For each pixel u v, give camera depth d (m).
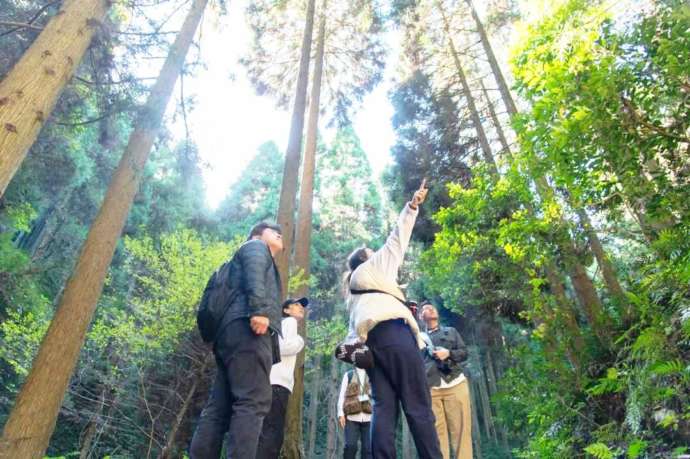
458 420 4.26
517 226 4.98
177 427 6.58
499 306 8.86
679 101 2.67
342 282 2.80
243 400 2.09
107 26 4.89
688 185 2.77
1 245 8.64
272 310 2.26
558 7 3.23
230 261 2.53
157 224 11.93
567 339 5.07
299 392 7.09
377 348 2.24
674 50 2.51
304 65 10.64
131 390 7.25
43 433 3.86
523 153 3.58
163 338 6.89
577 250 4.84
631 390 3.61
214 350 2.35
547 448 4.67
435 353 4.35
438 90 11.30
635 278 4.72
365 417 4.95
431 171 10.50
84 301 4.44
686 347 3.35
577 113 2.75
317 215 23.56
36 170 8.16
